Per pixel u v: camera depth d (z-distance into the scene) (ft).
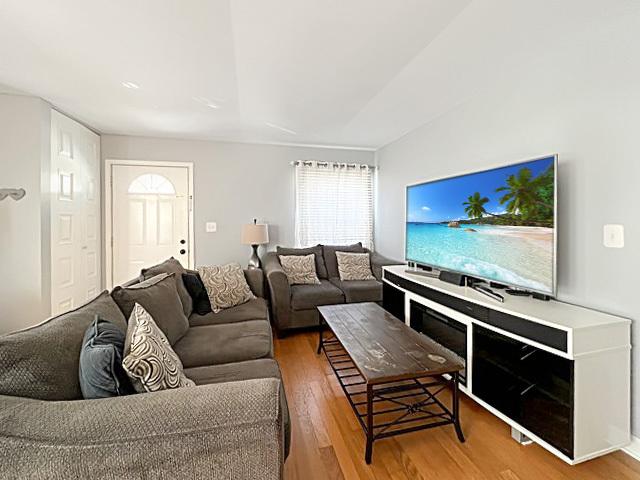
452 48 6.72
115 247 13.56
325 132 13.03
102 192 13.37
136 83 8.55
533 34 6.14
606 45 5.83
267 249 14.98
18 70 7.85
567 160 6.54
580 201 6.30
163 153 13.89
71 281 11.39
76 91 9.09
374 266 13.60
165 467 2.61
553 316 5.51
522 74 7.55
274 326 12.13
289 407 6.80
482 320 6.49
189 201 14.20
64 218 10.96
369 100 9.58
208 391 3.03
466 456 5.40
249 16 5.73
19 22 5.92
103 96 9.43
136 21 5.89
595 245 6.05
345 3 5.38
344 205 15.58
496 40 6.39
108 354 3.23
